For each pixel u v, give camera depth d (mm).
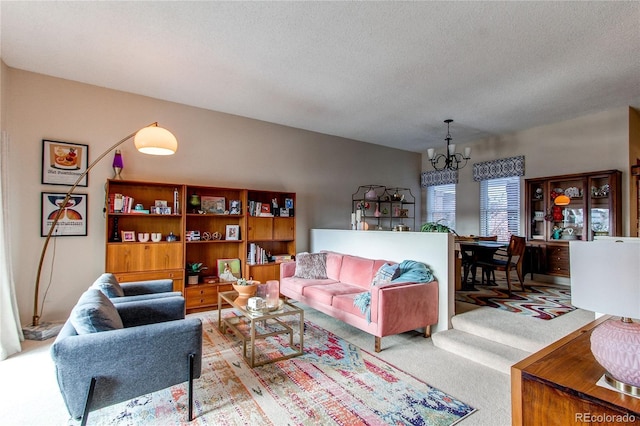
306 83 3900
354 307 3363
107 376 1777
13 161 3541
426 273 3521
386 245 4207
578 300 1120
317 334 3562
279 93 4215
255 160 5277
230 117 5043
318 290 3963
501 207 6242
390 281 3510
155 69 3580
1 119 3391
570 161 5234
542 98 4328
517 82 3824
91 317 1839
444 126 5629
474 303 4066
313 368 2736
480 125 5559
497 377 2611
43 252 3461
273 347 3174
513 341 2936
